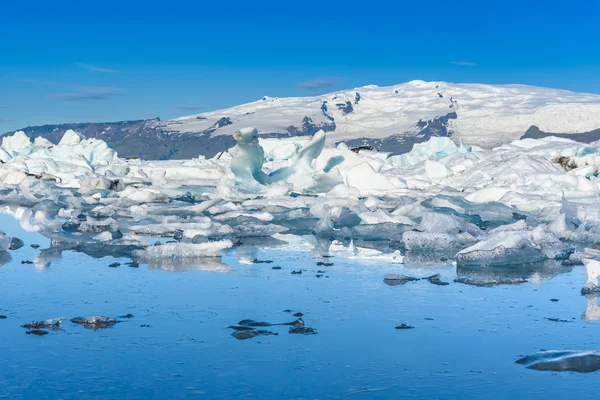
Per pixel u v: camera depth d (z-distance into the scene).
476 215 13.19
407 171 25.00
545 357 4.31
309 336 4.87
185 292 6.36
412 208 13.30
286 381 3.94
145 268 7.72
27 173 24.80
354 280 7.05
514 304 5.95
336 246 9.81
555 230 10.86
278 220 13.33
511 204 15.66
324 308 5.74
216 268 7.76
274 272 7.50
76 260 8.31
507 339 4.82
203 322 5.24
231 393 3.74
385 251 9.34
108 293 6.30
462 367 4.20
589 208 12.11
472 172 21.52
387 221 12.07
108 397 3.67
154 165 31.42
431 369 4.16
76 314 5.48
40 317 5.38
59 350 4.48
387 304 5.92
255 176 21.39
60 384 3.86
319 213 14.05
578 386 3.87
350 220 12.62
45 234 10.39
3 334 4.86
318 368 4.17
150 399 3.65
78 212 15.02
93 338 4.77
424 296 6.26
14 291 6.38
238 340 4.74
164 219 12.52
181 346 4.60
